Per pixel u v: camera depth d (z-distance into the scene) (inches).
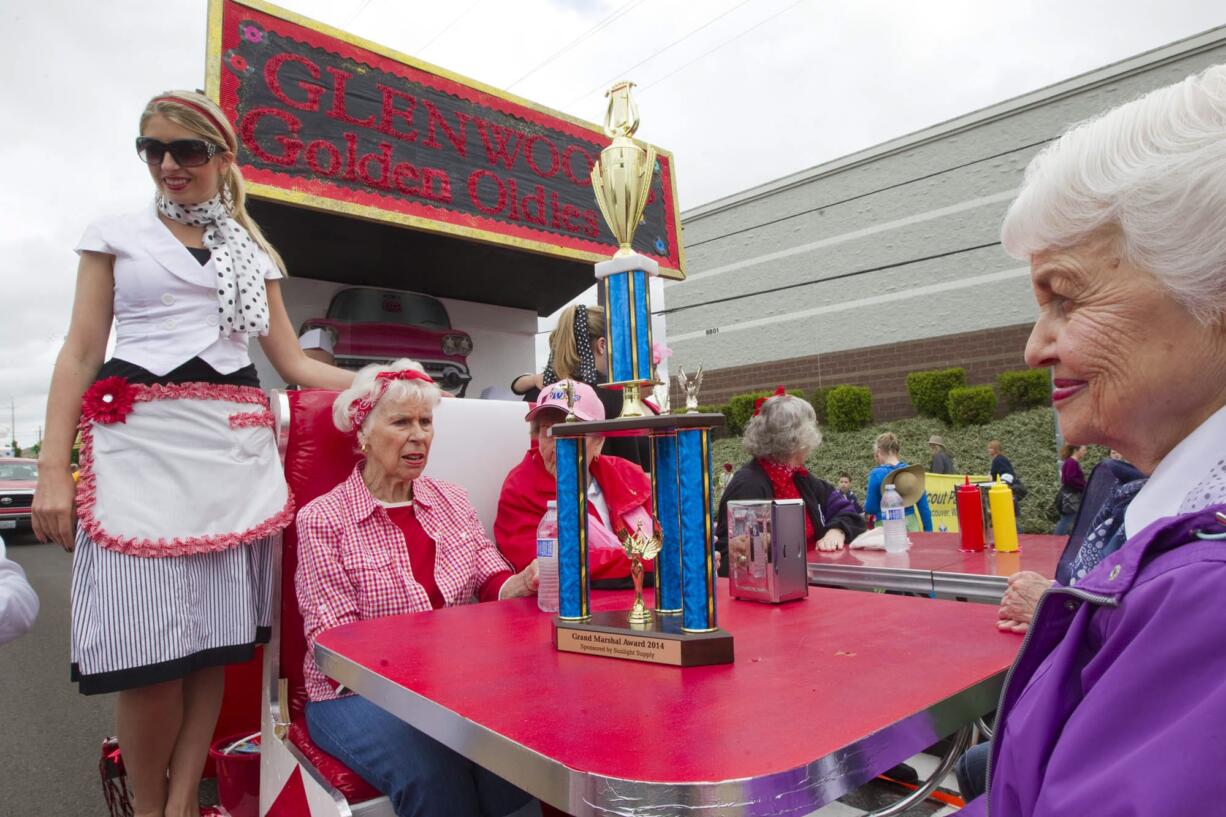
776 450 112.8
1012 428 565.9
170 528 62.1
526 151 170.4
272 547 69.7
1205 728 17.7
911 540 119.3
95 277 66.4
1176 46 551.2
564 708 32.6
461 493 82.8
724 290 831.1
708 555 41.3
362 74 144.0
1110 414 26.5
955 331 669.3
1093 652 24.0
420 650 45.7
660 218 200.8
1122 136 24.9
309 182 134.1
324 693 63.6
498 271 188.1
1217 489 23.1
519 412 97.5
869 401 688.4
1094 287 26.0
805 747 26.6
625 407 47.6
